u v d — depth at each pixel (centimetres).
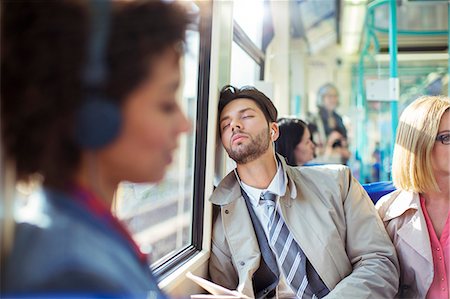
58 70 40
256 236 141
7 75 41
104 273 38
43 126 41
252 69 267
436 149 125
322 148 403
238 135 135
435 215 132
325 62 600
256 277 140
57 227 39
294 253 134
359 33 463
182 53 49
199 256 146
